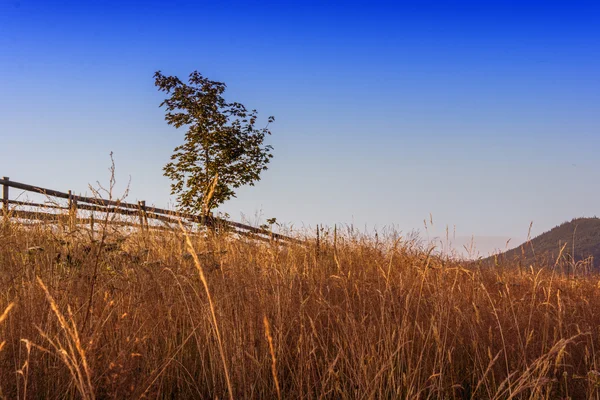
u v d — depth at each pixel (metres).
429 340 4.46
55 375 3.34
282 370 3.93
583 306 5.74
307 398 3.66
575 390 4.04
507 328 4.82
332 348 4.47
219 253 6.00
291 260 6.77
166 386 3.68
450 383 4.00
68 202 7.46
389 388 3.64
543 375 3.75
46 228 6.48
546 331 4.62
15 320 3.61
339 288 5.61
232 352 3.82
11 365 3.35
